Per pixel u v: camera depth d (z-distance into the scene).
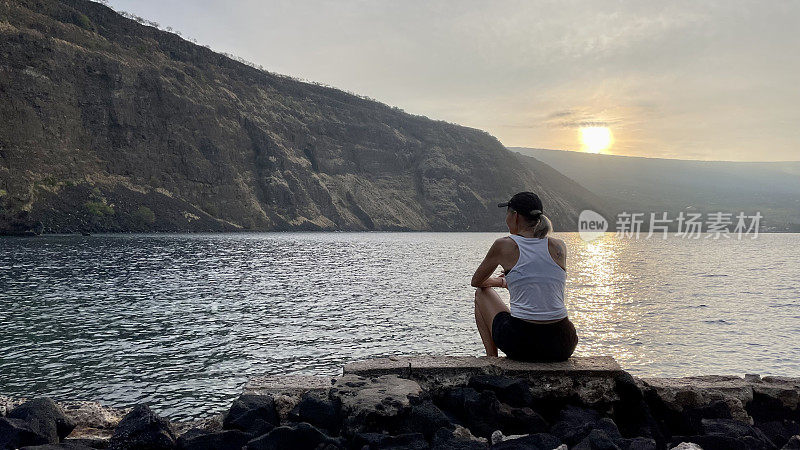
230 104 195.62
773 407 4.85
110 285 41.44
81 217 127.69
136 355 19.94
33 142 135.00
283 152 199.75
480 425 4.24
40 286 39.69
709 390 4.79
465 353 21.83
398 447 3.60
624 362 21.33
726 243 192.12
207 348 21.33
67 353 20.02
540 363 4.82
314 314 30.39
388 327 26.88
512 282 4.82
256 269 58.91
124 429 4.02
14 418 4.18
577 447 3.64
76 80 149.75
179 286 42.19
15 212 115.19
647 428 4.44
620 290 46.41
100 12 186.00
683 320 30.80
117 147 153.75
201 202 165.62
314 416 4.17
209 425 4.67
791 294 44.44
